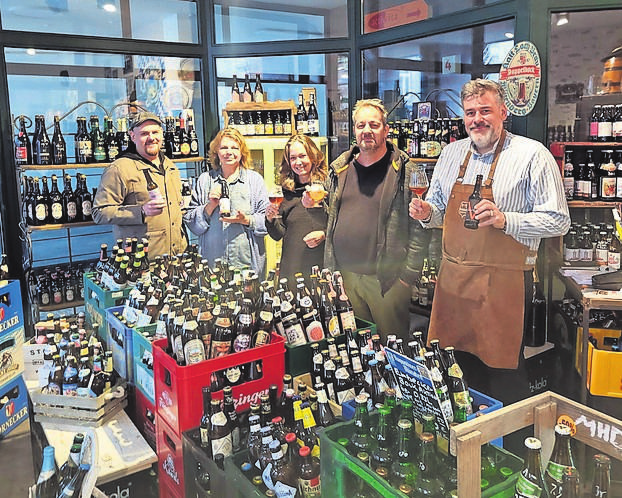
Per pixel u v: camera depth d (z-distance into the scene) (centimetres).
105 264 310
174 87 475
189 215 368
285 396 195
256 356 201
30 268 406
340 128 451
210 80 468
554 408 141
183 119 453
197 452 181
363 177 300
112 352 269
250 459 170
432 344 176
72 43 420
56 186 400
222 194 351
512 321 271
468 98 262
